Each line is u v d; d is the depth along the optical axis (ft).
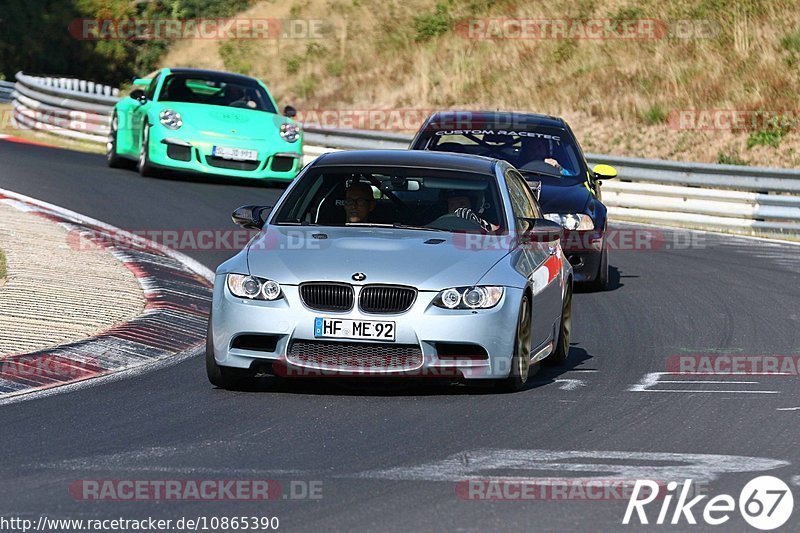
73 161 240.32
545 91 344.28
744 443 77.51
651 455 73.72
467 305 89.04
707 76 330.13
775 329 126.82
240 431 78.64
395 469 69.31
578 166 152.97
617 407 88.22
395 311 88.43
